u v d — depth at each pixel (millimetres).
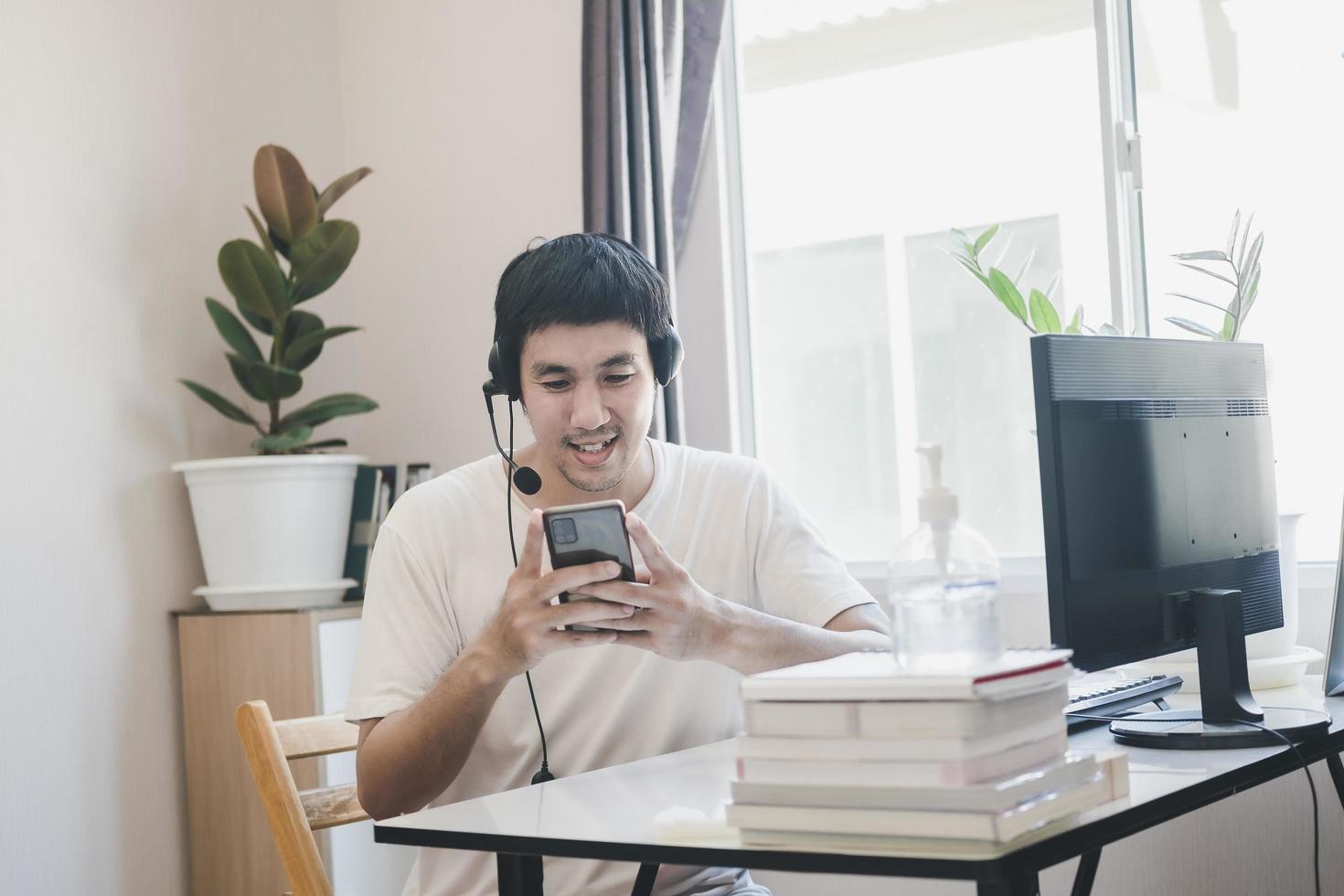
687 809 940
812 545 1511
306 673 2256
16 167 2211
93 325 2316
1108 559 1204
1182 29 2150
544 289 1298
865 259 2488
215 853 2348
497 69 2693
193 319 2508
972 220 2385
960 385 2404
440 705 1205
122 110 2396
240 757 2318
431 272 2762
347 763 2279
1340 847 1895
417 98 2787
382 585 1394
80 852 2221
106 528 2311
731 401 2479
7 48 2211
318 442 2637
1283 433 2031
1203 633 1277
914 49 2436
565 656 1385
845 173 2502
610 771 1183
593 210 2375
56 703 2205
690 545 1481
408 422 2785
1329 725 1278
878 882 2242
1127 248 2188
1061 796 836
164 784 2367
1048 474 1171
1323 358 2020
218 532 2332
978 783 785
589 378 1306
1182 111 2152
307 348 2406
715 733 1416
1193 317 2135
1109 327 1967
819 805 822
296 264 2381
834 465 2516
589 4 2395
